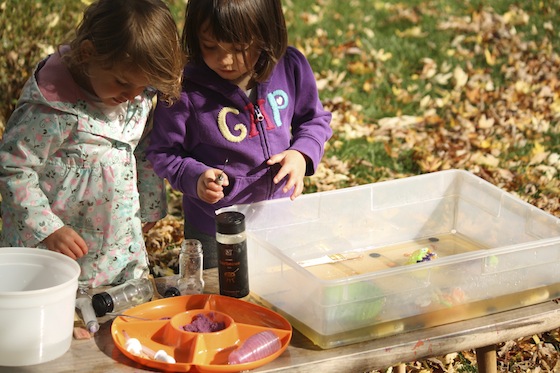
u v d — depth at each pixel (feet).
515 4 24.67
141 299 7.93
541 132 17.85
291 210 8.90
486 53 21.16
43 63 8.09
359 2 25.29
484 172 16.06
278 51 8.73
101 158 8.25
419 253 8.68
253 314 7.59
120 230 8.62
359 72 20.66
